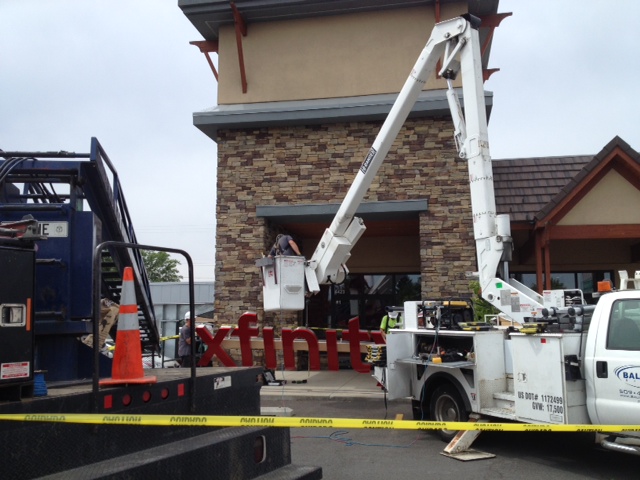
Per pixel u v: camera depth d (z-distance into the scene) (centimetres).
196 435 445
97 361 369
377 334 1350
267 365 1433
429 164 1512
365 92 1591
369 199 1527
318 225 1705
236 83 1650
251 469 462
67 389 399
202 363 1455
